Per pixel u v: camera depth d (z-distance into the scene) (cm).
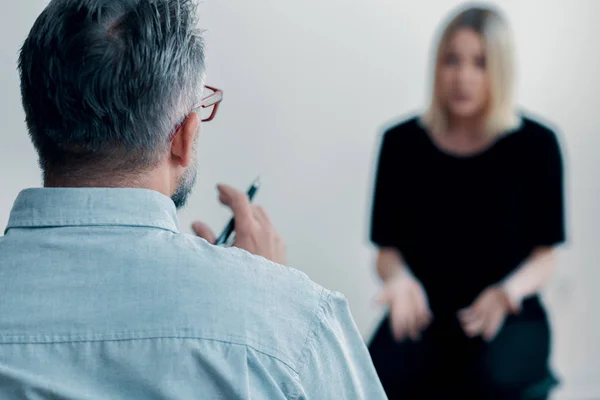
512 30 199
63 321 60
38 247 62
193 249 64
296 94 191
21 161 176
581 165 207
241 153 189
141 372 60
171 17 65
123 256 62
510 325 205
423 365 203
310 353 64
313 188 194
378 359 201
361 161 197
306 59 190
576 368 211
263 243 110
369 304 200
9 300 60
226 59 184
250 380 61
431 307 202
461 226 201
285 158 192
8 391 59
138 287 61
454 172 200
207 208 188
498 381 206
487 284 203
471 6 197
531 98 202
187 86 66
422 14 195
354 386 66
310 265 196
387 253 200
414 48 196
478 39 196
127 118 63
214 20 182
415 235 200
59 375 59
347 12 191
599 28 205
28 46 65
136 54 62
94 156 64
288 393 62
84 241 62
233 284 63
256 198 190
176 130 66
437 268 201
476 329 204
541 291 207
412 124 198
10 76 173
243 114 188
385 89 196
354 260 199
